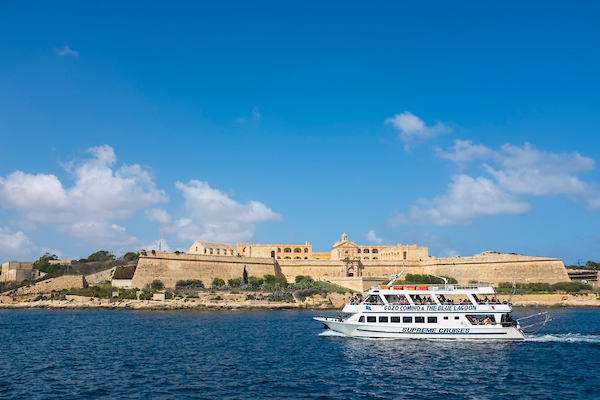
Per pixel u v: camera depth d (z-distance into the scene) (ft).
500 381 157.58
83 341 234.17
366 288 542.16
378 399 137.90
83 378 158.40
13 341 234.79
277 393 142.10
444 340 225.97
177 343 227.61
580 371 170.40
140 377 159.94
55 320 334.85
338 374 165.48
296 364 180.55
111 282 541.75
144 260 519.60
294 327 287.89
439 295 236.22
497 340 225.15
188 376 161.58
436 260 607.37
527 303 483.51
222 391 143.54
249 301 454.81
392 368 174.09
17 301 475.31
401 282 561.02
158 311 413.80
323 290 490.90
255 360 187.83
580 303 478.59
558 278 543.80
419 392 145.07
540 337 237.25
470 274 579.48
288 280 619.26
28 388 146.00
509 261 561.43
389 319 232.73
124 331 271.28
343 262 613.93
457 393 144.46
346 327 239.30
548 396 141.79
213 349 211.61
